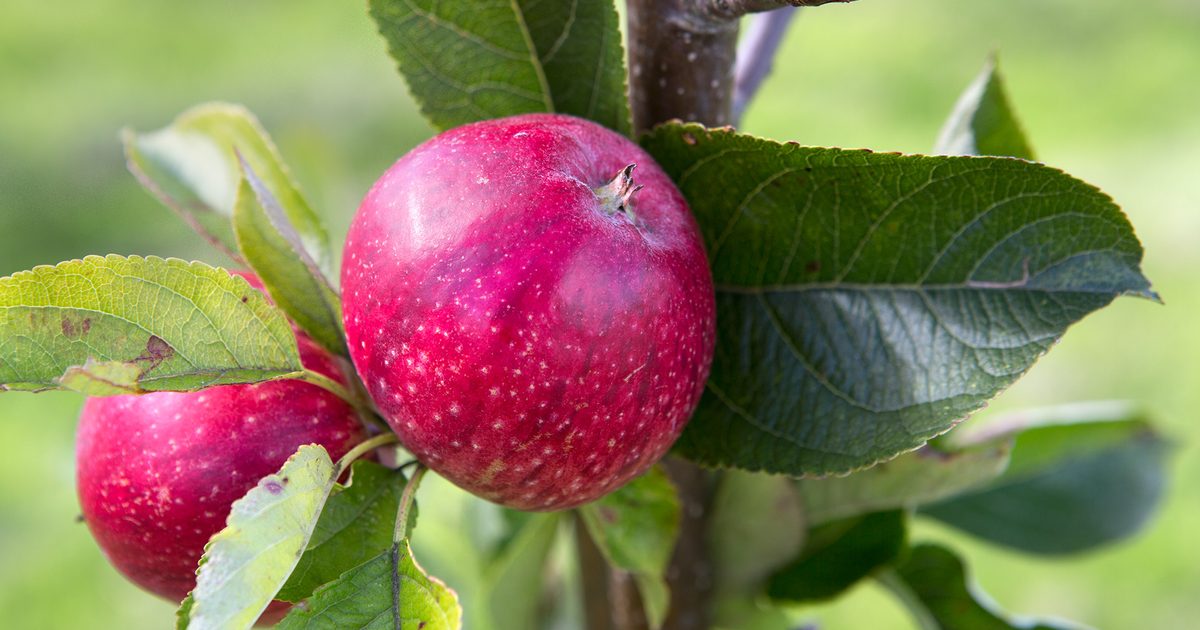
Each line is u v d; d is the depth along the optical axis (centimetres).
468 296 52
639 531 59
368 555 54
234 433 55
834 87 246
